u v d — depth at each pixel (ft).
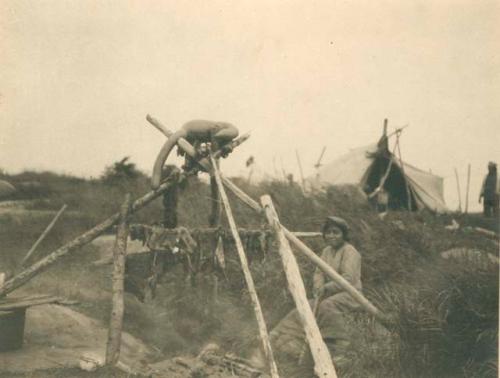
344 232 15.61
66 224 21.22
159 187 14.39
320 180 24.13
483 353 12.92
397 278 17.10
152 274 14.30
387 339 13.58
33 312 15.44
